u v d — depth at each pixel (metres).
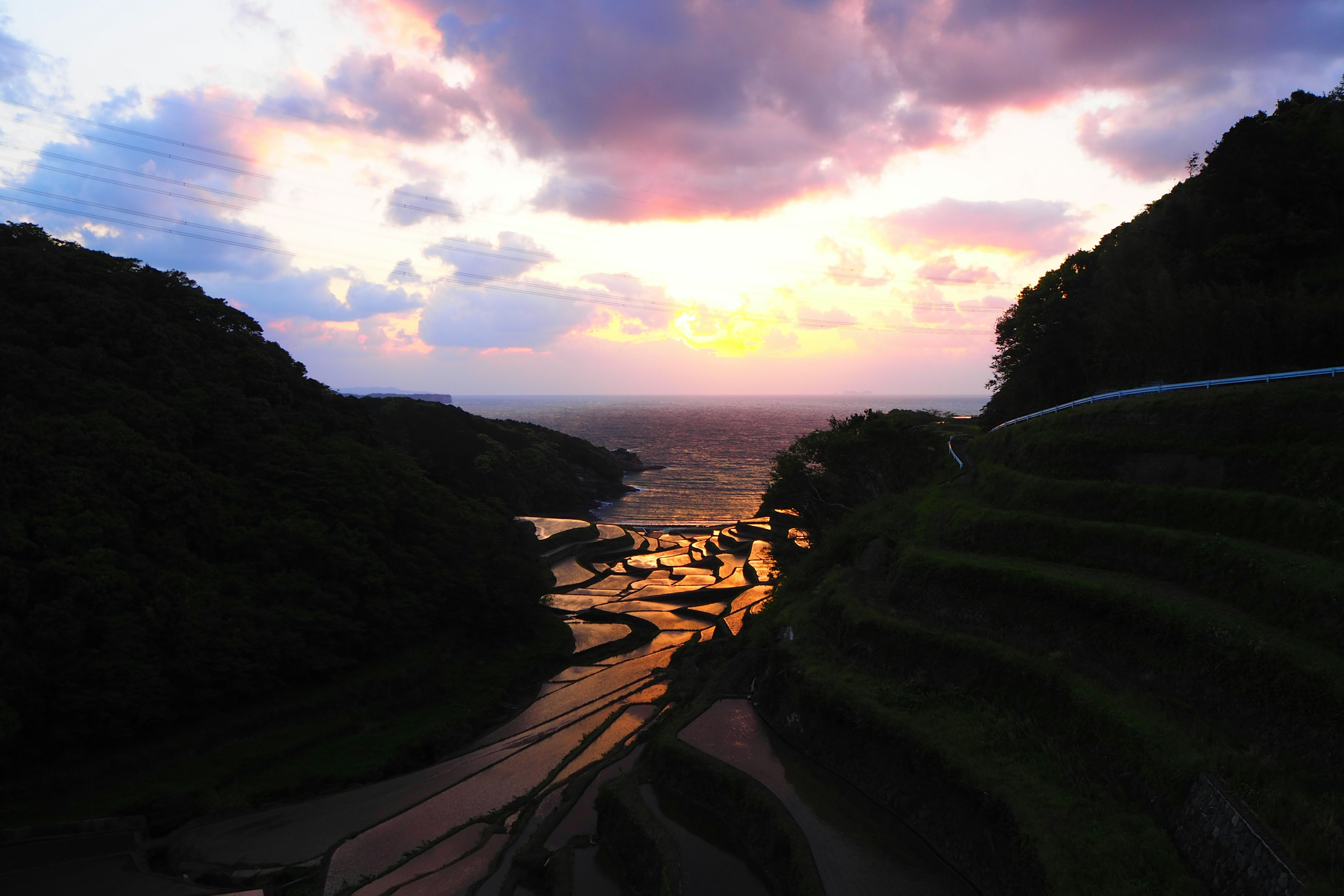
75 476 34.12
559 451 138.75
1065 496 29.44
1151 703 19.25
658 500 133.12
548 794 28.47
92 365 40.62
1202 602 20.92
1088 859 15.90
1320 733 15.97
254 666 35.03
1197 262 38.22
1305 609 18.44
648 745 29.11
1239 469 24.86
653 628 56.47
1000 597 25.62
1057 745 19.83
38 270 43.12
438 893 23.11
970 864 18.48
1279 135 39.28
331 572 42.31
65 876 25.77
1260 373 31.69
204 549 38.97
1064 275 52.22
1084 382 47.44
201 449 43.44
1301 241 35.84
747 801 22.53
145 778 31.09
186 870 26.75
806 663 28.38
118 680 30.61
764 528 90.69
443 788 32.50
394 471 54.25
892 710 23.55
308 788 32.81
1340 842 13.22
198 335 49.62
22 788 28.70
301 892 24.80
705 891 19.72
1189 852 15.51
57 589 30.98
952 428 76.81
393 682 41.22
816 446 52.75
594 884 21.69
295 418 51.41
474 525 54.84
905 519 38.62
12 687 28.33
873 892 17.98
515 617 52.12
